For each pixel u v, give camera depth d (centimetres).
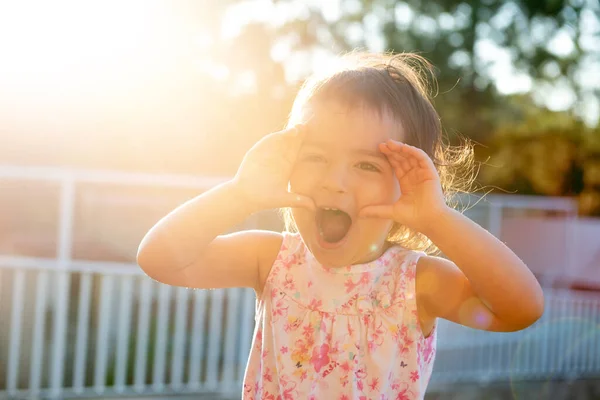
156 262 167
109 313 545
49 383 535
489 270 157
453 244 158
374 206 160
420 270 182
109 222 1039
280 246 190
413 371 179
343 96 167
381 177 165
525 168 1992
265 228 618
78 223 1038
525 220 1421
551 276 1350
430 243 212
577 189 2027
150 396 549
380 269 183
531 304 160
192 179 625
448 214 157
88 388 539
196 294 568
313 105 170
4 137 1559
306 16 1803
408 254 186
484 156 1883
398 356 179
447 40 1884
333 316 180
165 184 618
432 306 180
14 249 1199
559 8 1950
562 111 2041
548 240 1402
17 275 528
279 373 180
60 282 540
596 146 2009
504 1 1931
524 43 1984
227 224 167
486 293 160
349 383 176
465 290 176
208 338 614
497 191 1941
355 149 164
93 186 1036
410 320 179
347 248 165
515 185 1984
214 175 1650
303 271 185
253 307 582
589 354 747
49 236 1278
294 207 164
